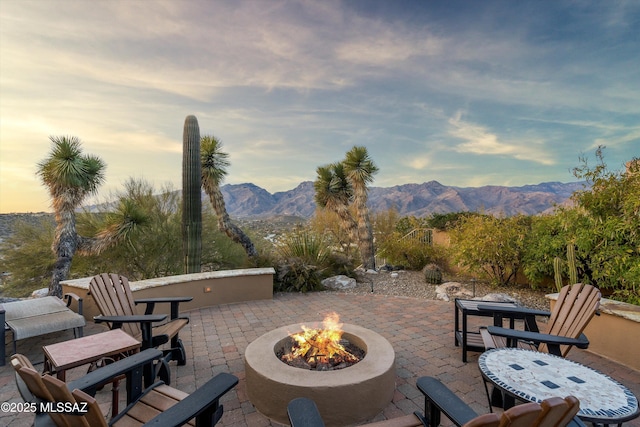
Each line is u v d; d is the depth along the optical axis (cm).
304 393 251
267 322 518
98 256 897
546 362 218
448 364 361
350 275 868
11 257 907
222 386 180
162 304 550
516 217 762
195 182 740
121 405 276
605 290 584
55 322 365
